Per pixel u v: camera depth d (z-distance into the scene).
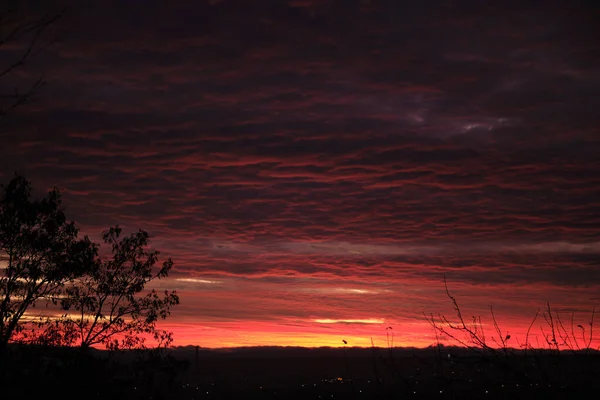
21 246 11.35
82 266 12.08
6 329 10.48
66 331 11.55
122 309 14.34
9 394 9.31
